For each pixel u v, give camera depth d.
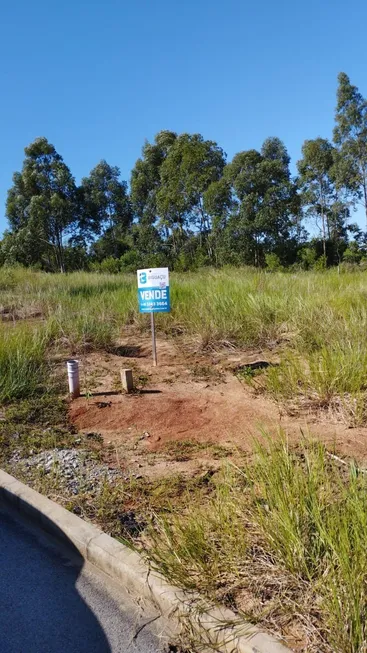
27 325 7.80
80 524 3.04
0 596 2.63
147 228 36.53
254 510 2.81
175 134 40.06
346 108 33.47
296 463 3.13
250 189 31.77
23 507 3.37
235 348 6.81
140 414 4.83
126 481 3.57
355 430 4.09
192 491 3.35
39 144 38.62
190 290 10.25
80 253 39.97
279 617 2.22
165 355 6.88
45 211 36.22
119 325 8.62
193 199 34.16
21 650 2.28
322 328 6.25
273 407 4.72
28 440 4.34
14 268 20.56
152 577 2.52
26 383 5.54
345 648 1.97
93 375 6.09
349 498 2.54
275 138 38.09
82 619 2.45
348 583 2.07
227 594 2.39
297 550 2.38
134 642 2.29
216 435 4.26
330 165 35.28
